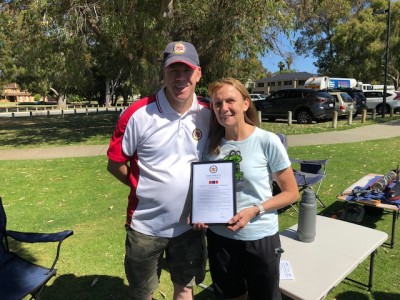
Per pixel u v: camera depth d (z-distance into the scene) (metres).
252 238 2.25
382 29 34.62
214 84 2.23
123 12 11.02
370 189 4.39
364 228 3.49
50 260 4.01
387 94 24.38
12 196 6.25
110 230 4.75
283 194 2.24
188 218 2.35
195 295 3.40
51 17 11.22
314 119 18.22
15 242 4.45
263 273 2.30
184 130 2.29
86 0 11.44
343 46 37.50
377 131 13.69
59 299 3.34
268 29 12.39
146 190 2.30
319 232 3.41
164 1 11.55
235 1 11.27
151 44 11.79
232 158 2.25
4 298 2.57
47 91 48.16
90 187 6.70
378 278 3.58
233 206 2.17
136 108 2.26
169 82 2.20
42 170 8.13
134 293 2.52
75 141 12.87
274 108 18.44
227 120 2.19
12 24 13.01
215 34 12.63
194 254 2.49
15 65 40.34
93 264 3.92
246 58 14.20
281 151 2.21
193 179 2.25
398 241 4.35
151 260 2.43
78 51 12.41
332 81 30.34
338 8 19.86
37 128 18.34
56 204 5.80
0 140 14.06
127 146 2.30
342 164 8.08
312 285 2.58
